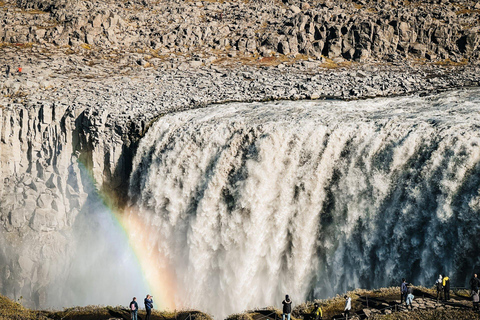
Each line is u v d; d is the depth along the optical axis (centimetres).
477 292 3306
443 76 6419
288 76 7056
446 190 3969
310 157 4791
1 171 6200
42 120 6197
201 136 5319
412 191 4159
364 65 7294
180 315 4028
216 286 5106
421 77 6444
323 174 4728
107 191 5991
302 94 6272
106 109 6012
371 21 7538
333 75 6912
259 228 4912
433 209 4047
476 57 7081
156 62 8094
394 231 4231
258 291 4962
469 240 3803
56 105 6178
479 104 4897
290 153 4859
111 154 5869
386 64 7244
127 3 10325
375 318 3428
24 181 6166
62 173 6116
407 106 5222
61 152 6109
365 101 5703
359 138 4612
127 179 5947
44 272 5894
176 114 5875
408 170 4247
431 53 7319
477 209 3784
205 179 5256
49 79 7206
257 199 4912
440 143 4106
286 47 8031
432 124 4397
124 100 6512
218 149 5222
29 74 7288
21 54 8131
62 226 6062
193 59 8150
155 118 5900
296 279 4762
